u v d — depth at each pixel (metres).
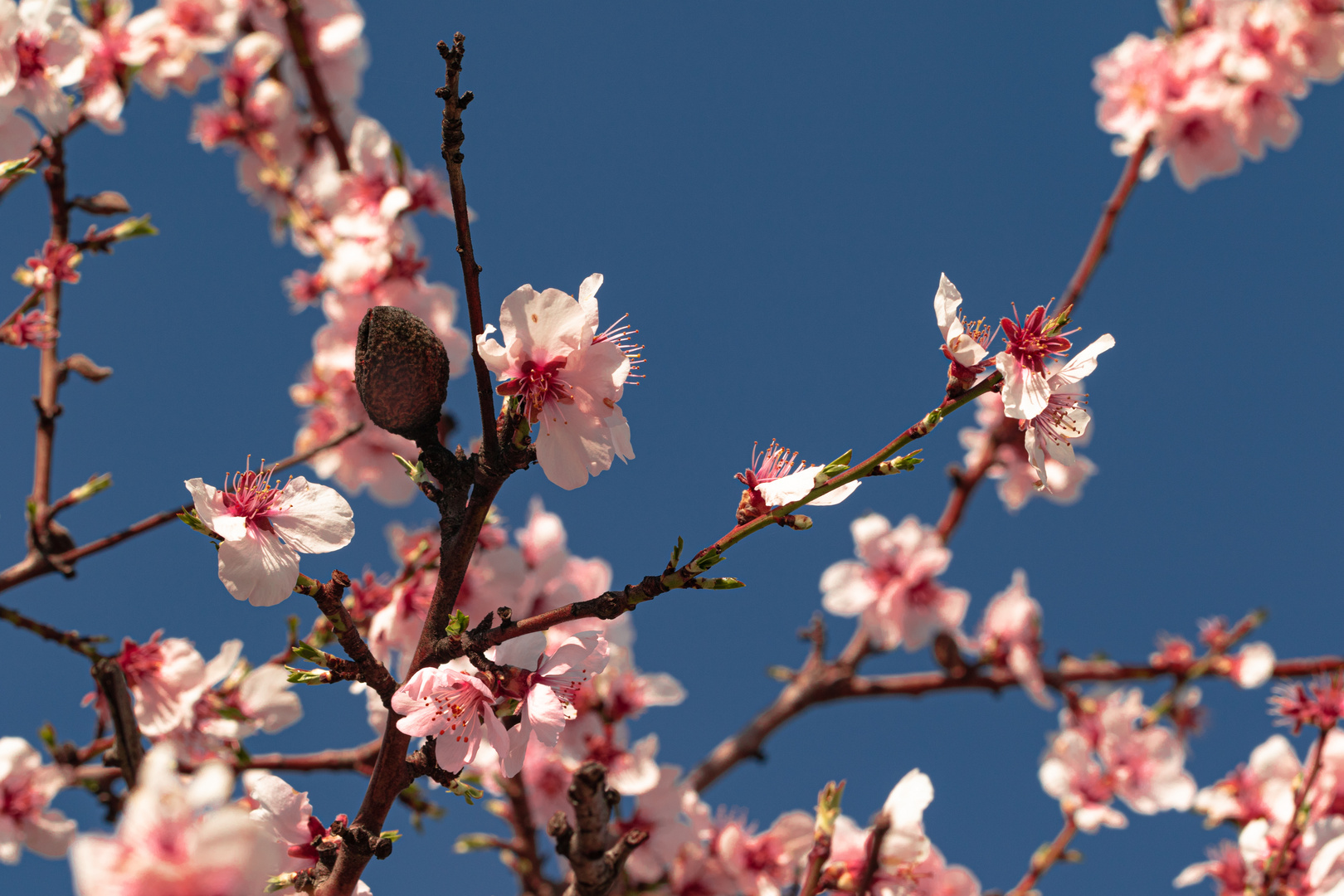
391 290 5.34
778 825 4.63
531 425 2.25
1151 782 5.44
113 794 4.09
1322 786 4.44
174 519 4.25
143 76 4.92
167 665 4.05
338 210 5.51
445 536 2.29
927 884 3.96
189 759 4.15
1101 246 5.98
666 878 4.72
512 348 2.22
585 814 2.39
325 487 2.48
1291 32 5.68
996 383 2.33
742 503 2.37
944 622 6.41
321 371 5.48
